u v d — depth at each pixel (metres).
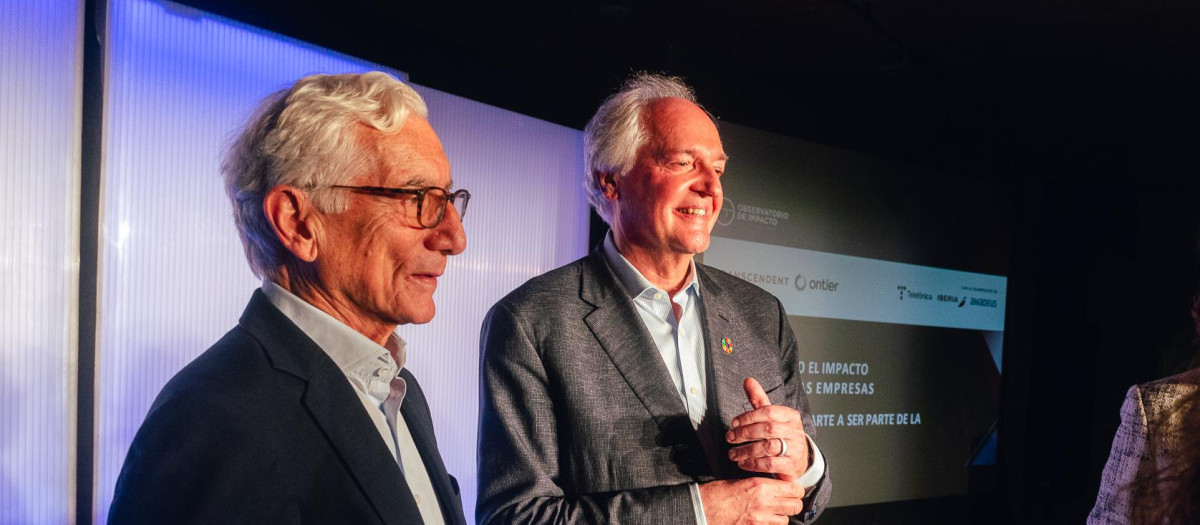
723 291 1.64
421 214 0.92
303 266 0.92
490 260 3.43
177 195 2.53
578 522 1.25
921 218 5.00
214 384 0.79
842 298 4.58
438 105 3.25
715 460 1.42
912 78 4.48
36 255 2.23
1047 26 3.69
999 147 5.84
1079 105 4.89
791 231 4.37
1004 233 5.46
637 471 1.35
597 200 1.64
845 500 4.55
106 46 2.36
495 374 1.42
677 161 1.48
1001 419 5.38
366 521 0.82
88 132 2.33
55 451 2.24
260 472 0.76
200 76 2.58
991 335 5.34
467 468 3.31
